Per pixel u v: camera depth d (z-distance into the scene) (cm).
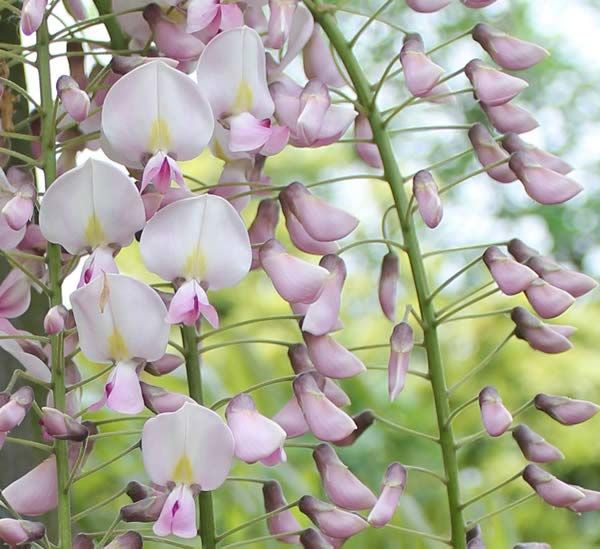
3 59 47
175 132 44
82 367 72
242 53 45
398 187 47
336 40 47
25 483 44
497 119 48
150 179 43
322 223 46
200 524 45
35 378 43
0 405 43
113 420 44
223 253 44
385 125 47
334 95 52
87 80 48
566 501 46
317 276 45
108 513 70
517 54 47
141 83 44
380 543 68
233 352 76
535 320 47
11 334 44
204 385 70
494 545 64
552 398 47
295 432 46
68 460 44
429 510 89
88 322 43
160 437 43
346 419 45
